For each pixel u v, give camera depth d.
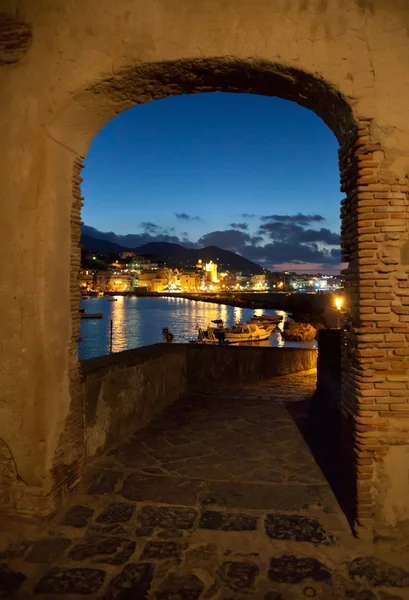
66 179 3.97
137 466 4.78
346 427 3.78
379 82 3.48
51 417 3.73
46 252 3.66
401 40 3.50
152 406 6.66
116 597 2.82
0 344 3.66
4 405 3.67
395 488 3.43
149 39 3.63
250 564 3.15
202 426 6.16
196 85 4.04
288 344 39.09
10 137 3.64
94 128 4.14
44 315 3.64
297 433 5.87
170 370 7.52
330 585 2.94
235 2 3.60
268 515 3.79
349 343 3.72
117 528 3.59
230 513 3.82
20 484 3.67
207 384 8.69
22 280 3.62
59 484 3.84
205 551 3.29
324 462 4.85
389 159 3.47
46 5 3.68
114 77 3.70
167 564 3.14
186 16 3.62
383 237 3.46
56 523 3.66
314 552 3.29
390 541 3.40
